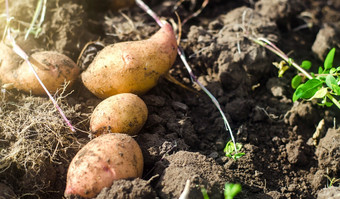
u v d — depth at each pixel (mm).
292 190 594
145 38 713
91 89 617
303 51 758
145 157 577
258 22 738
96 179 521
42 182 562
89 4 756
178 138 614
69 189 528
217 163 574
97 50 690
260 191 584
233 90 687
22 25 705
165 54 614
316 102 671
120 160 530
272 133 650
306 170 618
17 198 547
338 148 602
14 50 629
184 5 786
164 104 652
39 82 609
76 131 604
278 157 626
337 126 657
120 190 515
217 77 694
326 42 727
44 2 665
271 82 699
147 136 598
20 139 572
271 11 774
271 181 604
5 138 581
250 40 705
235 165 603
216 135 644
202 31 717
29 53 663
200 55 699
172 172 543
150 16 761
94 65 604
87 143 562
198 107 669
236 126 656
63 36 687
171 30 629
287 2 771
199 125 652
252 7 803
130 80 601
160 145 588
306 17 819
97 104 630
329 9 854
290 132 652
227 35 716
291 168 619
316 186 599
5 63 627
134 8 780
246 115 660
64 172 578
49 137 583
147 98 634
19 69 619
